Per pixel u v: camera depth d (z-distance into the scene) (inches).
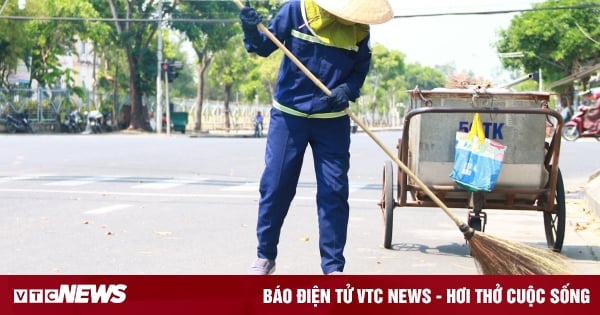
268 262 202.4
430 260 266.5
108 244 285.1
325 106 192.5
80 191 458.3
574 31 2020.2
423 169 272.2
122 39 1892.2
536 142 268.1
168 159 750.5
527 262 195.8
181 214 366.6
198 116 2294.5
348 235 319.0
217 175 579.2
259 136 1849.2
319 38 191.6
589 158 814.5
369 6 188.5
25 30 1721.2
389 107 4382.4
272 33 194.9
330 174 194.7
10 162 687.1
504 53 2192.4
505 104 266.2
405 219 371.2
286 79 194.9
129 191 462.6
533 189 270.4
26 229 317.4
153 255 264.7
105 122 1929.1
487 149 261.7
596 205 392.8
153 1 1953.7
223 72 2436.0
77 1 1828.2
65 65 2591.0
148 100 2164.1
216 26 2090.3
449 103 268.4
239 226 331.6
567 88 2092.8
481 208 271.3
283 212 200.5
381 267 252.1
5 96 1732.3
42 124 1765.5
